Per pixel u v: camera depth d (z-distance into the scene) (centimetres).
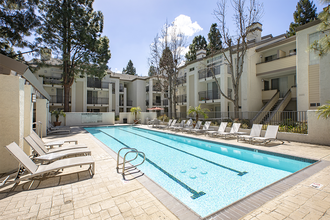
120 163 471
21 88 432
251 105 1541
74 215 233
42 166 349
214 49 1531
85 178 369
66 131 1270
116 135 1255
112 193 298
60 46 1722
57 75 2480
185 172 488
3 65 406
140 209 246
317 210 238
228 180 427
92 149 673
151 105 2956
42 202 269
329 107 640
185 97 2420
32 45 1562
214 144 847
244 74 1541
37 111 1062
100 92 2873
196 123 1267
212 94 1883
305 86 1144
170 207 250
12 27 1361
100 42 2042
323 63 1068
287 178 354
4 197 285
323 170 399
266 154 628
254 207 248
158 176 459
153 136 1197
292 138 784
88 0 1948
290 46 1445
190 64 2191
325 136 683
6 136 400
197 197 345
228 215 229
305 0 2408
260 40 1714
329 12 630
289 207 246
